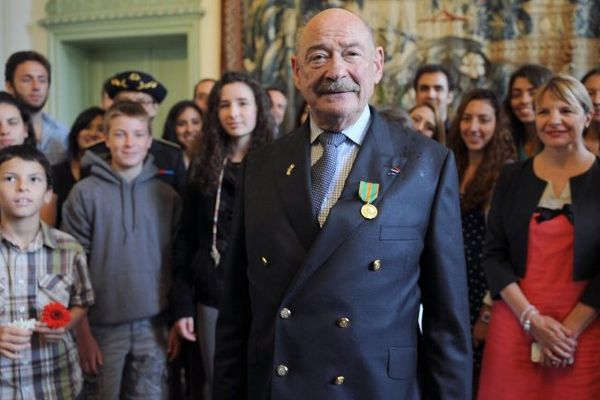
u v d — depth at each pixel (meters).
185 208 2.51
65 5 5.76
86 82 6.30
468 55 4.78
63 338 2.16
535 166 2.15
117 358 2.47
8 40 5.62
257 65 5.19
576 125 2.04
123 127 2.50
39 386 2.06
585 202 2.01
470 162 2.72
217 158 2.44
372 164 1.33
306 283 1.27
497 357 2.13
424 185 1.33
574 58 4.53
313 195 1.33
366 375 1.25
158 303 2.51
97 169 2.55
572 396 1.97
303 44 1.32
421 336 1.43
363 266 1.26
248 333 1.54
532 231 2.07
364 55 1.30
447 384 1.32
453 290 1.33
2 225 2.14
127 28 5.61
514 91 2.92
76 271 2.27
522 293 2.07
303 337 1.27
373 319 1.26
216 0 5.38
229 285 1.53
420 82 3.43
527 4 4.62
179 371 2.69
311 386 1.26
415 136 1.42
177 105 3.89
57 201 3.10
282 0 5.10
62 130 3.69
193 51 5.44
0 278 2.07
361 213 1.27
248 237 1.41
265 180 1.42
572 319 1.96
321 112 1.32
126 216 2.51
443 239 1.33
